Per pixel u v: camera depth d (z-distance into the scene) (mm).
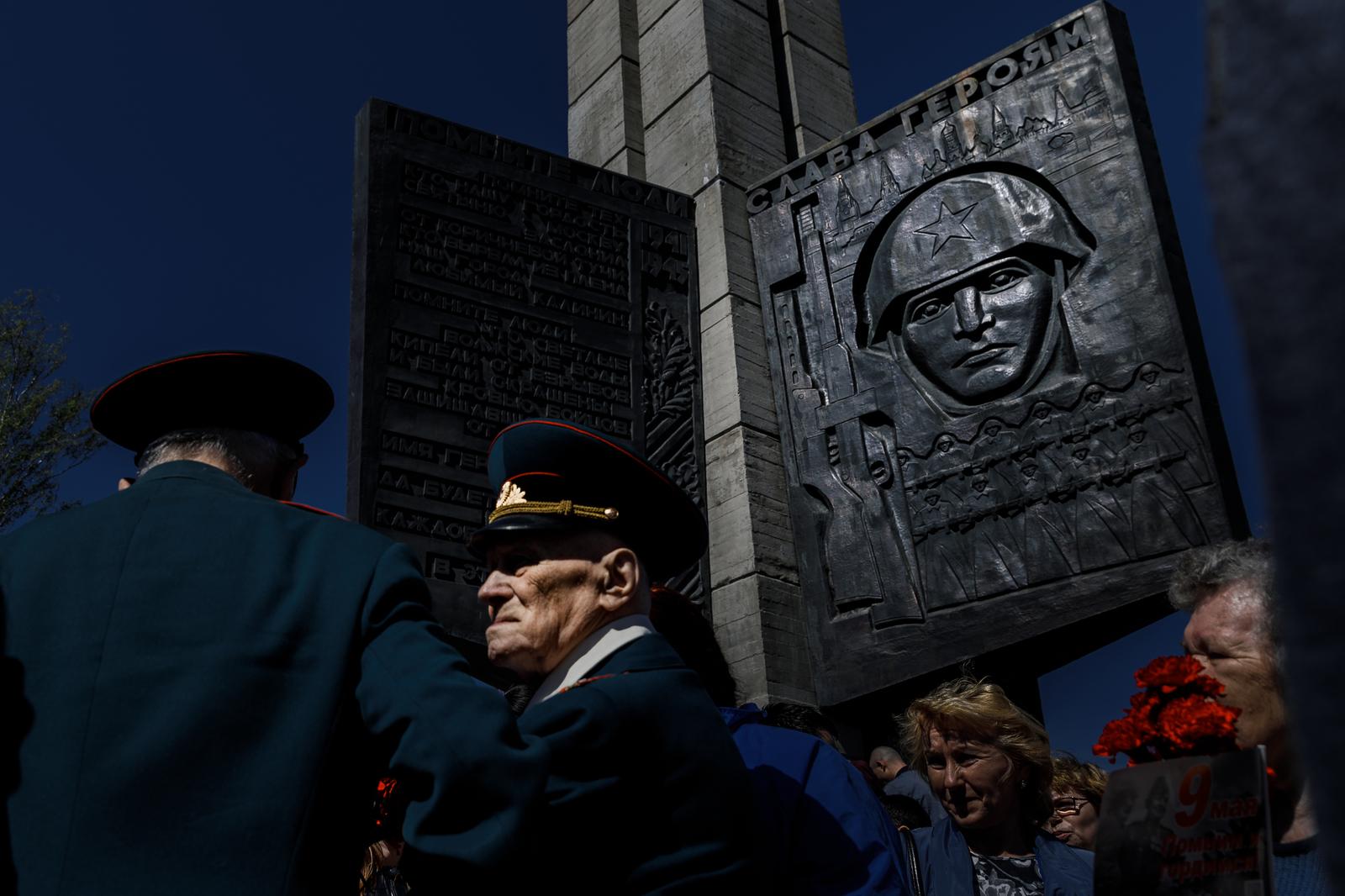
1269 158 324
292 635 1242
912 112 6473
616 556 1656
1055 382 5414
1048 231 5672
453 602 5316
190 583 1254
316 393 1647
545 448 1706
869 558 5762
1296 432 302
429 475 5551
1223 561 1524
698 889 1334
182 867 1072
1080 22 5906
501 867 1111
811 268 6613
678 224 7113
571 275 6543
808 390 6344
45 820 1091
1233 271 326
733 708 1981
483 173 6477
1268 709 1387
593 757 1349
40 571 1278
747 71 7836
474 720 1165
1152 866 1106
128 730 1139
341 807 1218
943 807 2408
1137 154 5465
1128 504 4996
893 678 5492
